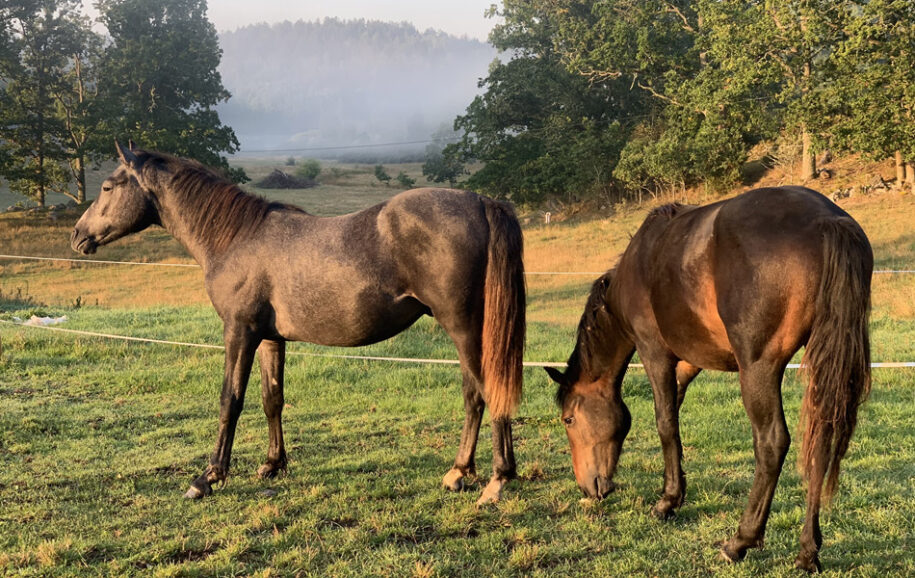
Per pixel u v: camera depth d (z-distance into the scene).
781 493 4.64
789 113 32.84
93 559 4.00
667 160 39.25
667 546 3.93
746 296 3.24
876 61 31.70
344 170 111.06
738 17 34.62
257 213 5.05
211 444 6.37
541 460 5.71
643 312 4.06
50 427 6.91
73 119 51.34
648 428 6.55
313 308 4.79
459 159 52.00
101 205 5.47
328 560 3.91
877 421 6.30
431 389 8.51
